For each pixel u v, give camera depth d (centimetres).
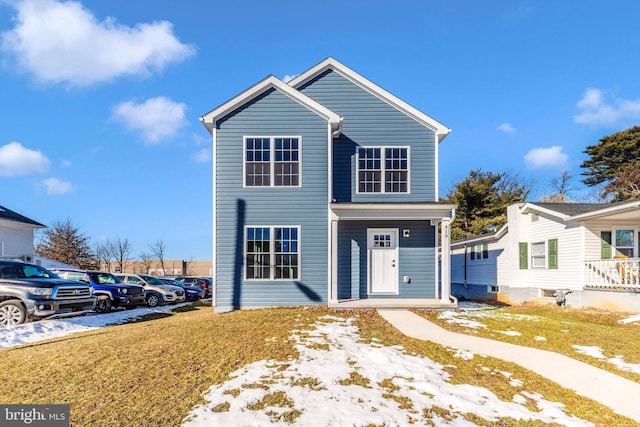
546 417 508
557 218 1642
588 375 652
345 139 1395
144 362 666
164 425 453
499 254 2008
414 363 670
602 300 1423
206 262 4150
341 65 1414
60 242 3375
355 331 891
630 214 1368
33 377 612
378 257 1372
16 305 1080
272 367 623
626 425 493
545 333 941
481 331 952
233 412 477
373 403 510
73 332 1057
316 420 462
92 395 538
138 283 1848
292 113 1320
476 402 534
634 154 3322
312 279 1295
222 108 1302
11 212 1995
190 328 942
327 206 1309
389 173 1391
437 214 1250
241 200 1302
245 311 1217
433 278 1366
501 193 3425
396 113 1405
